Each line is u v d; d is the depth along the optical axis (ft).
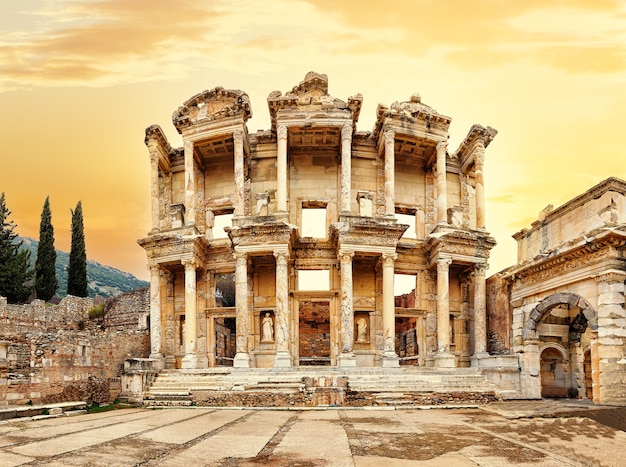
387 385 96.07
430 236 120.37
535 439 52.85
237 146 120.37
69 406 84.53
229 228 114.32
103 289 453.99
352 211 129.90
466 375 102.99
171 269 127.54
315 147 131.03
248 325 121.90
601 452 46.52
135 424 65.62
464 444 49.49
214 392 90.38
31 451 45.68
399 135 123.95
